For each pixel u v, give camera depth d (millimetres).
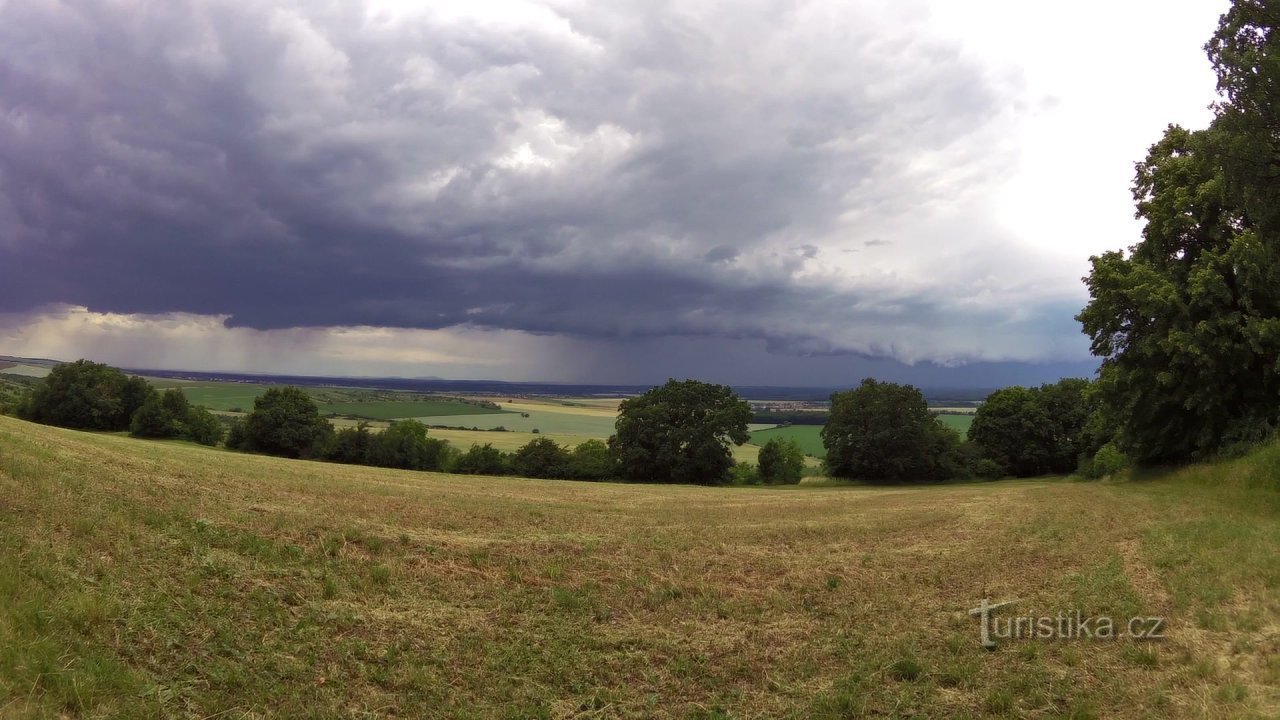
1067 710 6645
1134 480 31828
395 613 8719
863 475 75188
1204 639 8258
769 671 7727
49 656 5906
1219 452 27953
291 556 10156
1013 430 77938
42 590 7031
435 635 8164
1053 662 7871
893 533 16938
